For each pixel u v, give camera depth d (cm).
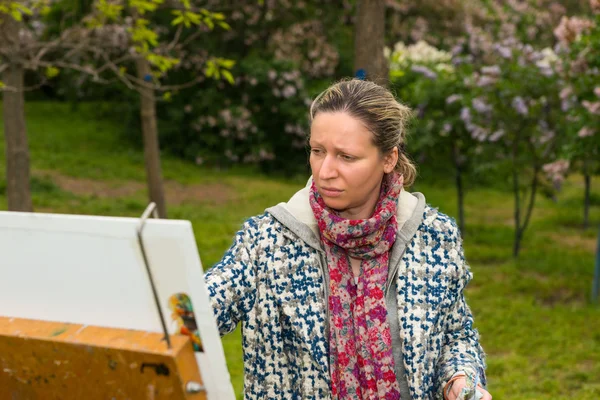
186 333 192
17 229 196
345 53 2567
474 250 1437
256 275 269
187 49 2367
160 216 1370
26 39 1037
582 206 1984
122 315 196
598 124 1073
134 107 2431
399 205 281
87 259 194
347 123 255
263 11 2483
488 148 1427
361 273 271
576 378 828
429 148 1546
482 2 2683
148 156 1358
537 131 1336
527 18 2606
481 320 1017
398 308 269
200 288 187
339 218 262
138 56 977
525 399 755
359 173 257
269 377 270
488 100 1327
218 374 195
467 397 256
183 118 2433
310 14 2567
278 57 2409
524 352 903
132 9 1058
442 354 282
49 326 199
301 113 2366
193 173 2234
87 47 959
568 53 1159
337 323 264
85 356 190
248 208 1852
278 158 2494
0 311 208
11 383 202
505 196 2120
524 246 1510
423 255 276
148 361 185
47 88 3388
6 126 916
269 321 268
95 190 1894
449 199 2055
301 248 270
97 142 2442
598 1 1079
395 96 299
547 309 1073
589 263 1347
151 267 189
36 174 1947
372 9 859
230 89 2489
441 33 2672
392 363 265
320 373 265
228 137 2438
